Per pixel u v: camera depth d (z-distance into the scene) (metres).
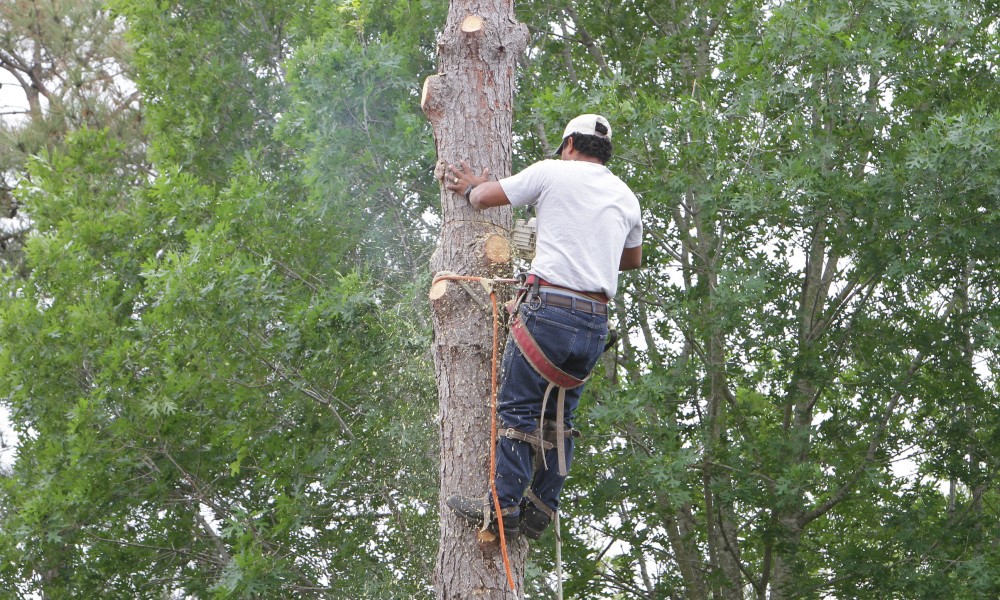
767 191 17.83
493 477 8.16
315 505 19.69
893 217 18.77
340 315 18.53
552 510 8.52
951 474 22.17
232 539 21.50
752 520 22.14
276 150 23.42
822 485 21.20
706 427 21.12
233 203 19.34
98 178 24.69
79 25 32.41
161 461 20.44
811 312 22.62
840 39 18.31
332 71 18.05
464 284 8.77
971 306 23.20
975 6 21.52
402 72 19.00
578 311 7.99
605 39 24.08
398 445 18.16
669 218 22.20
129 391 19.75
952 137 17.06
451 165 8.91
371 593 18.34
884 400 22.33
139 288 21.67
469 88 9.25
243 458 19.39
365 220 19.89
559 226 8.16
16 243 31.25
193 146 22.42
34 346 20.06
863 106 19.28
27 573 21.91
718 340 21.17
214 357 18.72
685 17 23.39
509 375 8.14
